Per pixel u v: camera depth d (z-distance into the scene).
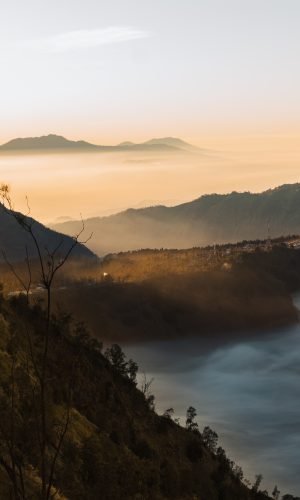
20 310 81.19
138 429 87.00
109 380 96.19
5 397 30.64
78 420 65.25
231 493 96.31
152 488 59.72
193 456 99.00
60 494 39.16
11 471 17.94
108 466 53.72
